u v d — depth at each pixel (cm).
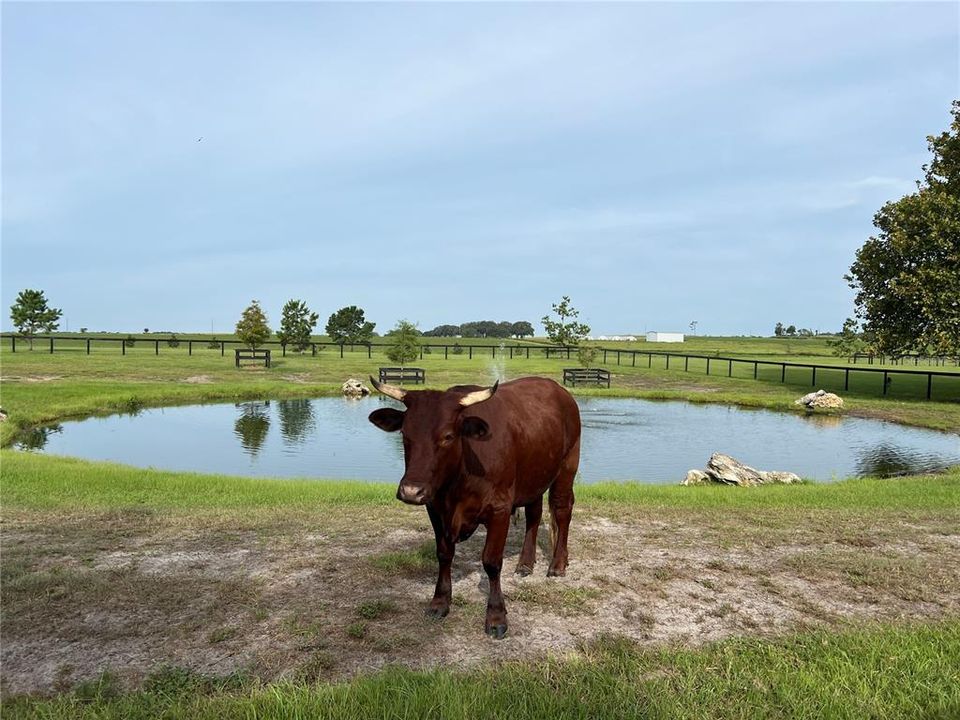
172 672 415
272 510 870
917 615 532
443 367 4634
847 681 402
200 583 575
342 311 7912
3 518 801
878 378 4122
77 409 2369
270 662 436
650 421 2417
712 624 509
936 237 2838
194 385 3141
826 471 1559
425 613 516
